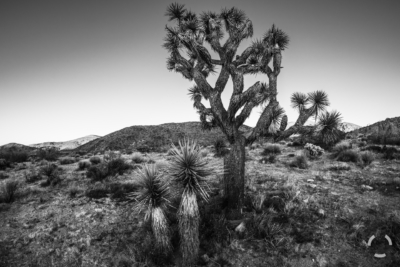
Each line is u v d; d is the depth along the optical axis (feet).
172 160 13.58
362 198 19.72
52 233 16.62
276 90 21.27
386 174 25.79
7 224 17.88
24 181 29.66
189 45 20.43
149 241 14.47
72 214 19.47
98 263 13.57
